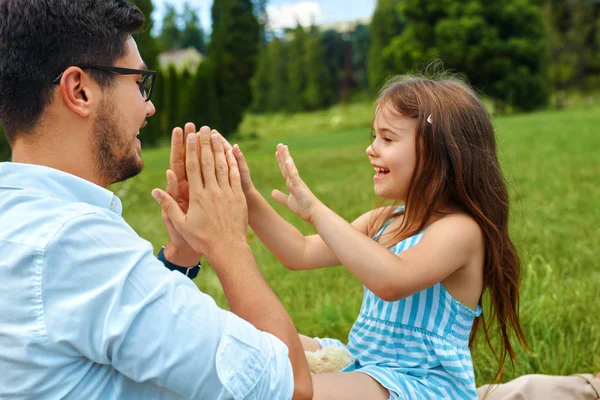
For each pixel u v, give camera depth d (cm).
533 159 1165
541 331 336
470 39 3397
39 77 148
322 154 1848
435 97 210
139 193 1183
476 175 209
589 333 338
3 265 132
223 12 3048
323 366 198
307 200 194
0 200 141
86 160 156
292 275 507
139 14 161
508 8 3422
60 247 133
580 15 4828
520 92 3394
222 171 164
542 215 637
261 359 139
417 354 199
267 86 6569
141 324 133
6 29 147
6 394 135
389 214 237
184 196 188
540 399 258
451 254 194
